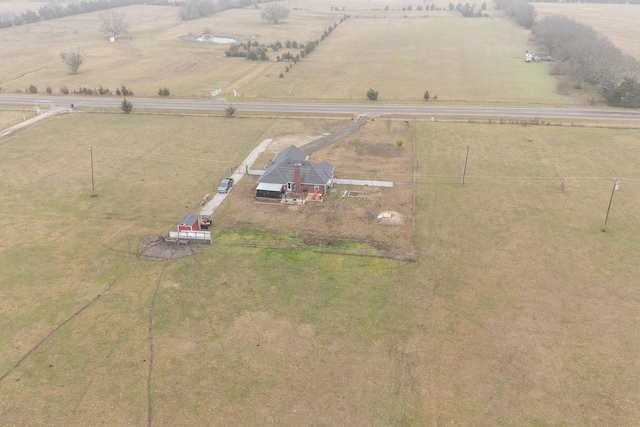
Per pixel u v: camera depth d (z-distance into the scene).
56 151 84.88
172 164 79.56
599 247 55.84
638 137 89.62
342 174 76.00
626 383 37.59
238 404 35.94
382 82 133.62
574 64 131.88
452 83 131.12
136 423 34.34
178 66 155.00
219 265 52.53
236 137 92.12
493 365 39.50
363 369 39.12
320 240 57.44
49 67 152.25
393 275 50.91
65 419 34.56
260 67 153.50
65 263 52.66
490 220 62.00
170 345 41.44
